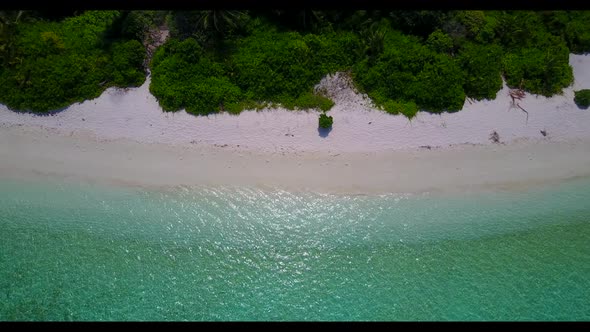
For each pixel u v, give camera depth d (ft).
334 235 78.95
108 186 82.07
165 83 85.76
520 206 81.61
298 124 85.25
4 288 75.20
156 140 84.64
